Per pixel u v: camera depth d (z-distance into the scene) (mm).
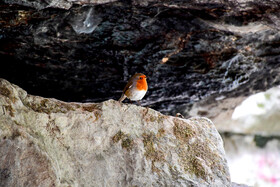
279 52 12828
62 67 12320
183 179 9305
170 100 14039
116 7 10492
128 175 9219
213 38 12172
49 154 8836
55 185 8617
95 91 13555
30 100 9266
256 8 10586
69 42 11438
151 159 9422
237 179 18406
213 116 15844
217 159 9812
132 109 9953
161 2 10336
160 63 12750
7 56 11672
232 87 13594
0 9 9531
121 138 9539
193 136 10062
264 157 18953
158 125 9945
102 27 11219
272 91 17766
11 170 8227
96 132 9430
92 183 9031
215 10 10797
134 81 11289
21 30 10594
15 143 8430
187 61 12859
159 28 11570
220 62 12953
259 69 13344
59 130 9188
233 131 19406
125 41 11844
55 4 9672
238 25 11477
